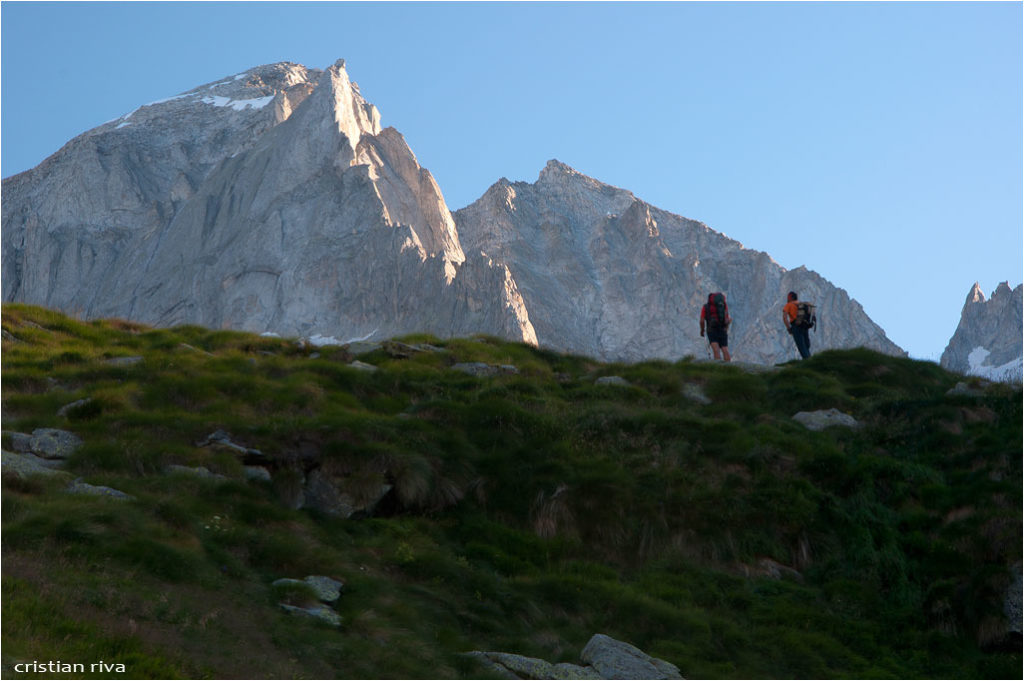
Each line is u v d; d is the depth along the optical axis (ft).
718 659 56.90
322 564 54.95
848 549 69.00
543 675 48.91
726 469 74.95
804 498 71.87
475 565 62.39
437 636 51.98
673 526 69.15
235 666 42.32
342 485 65.10
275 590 50.49
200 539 52.85
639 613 59.11
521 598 58.39
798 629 61.31
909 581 66.44
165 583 47.57
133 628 42.39
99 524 49.96
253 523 58.18
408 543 61.98
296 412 76.23
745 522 69.92
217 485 60.34
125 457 62.03
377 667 46.11
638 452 76.54
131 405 72.18
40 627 40.32
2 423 66.69
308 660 44.96
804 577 67.92
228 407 74.64
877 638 62.08
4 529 47.24
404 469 67.21
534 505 69.56
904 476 75.25
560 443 75.41
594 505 69.26
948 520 70.64
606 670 50.67
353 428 69.36
